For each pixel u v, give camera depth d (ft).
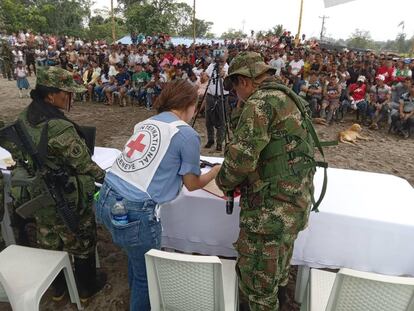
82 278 6.12
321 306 4.57
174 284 4.27
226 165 3.96
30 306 4.81
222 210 5.58
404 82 21.25
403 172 14.80
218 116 15.60
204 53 38.42
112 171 4.64
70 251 5.86
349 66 29.35
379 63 31.32
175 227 5.91
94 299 6.47
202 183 4.60
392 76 27.17
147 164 4.34
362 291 3.77
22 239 7.86
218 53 15.51
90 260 6.09
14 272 5.21
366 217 5.10
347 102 23.18
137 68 28.02
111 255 7.88
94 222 5.94
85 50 44.68
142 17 92.53
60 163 5.21
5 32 70.79
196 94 4.81
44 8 106.11
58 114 5.22
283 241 4.16
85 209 5.57
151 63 33.12
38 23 99.96
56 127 5.04
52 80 5.09
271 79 4.13
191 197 5.63
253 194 4.15
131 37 76.89
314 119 22.89
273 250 4.17
